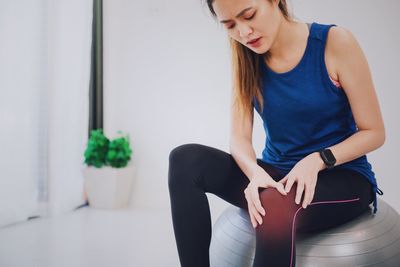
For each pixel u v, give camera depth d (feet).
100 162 8.22
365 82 3.48
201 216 3.35
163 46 8.21
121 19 8.40
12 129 6.70
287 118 3.79
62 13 7.38
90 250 5.90
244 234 3.86
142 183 8.53
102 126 8.96
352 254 3.46
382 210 4.03
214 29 7.89
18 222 7.09
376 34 7.11
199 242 3.33
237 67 4.03
